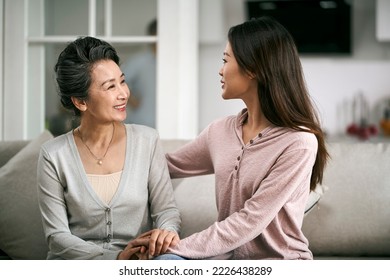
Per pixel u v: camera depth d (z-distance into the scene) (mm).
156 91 5117
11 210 3098
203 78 7559
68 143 2664
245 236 2283
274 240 2361
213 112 7566
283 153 2320
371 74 7516
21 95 5109
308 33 7375
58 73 2584
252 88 2428
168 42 5062
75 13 5074
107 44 2619
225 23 7551
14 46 5098
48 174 2619
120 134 2709
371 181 3098
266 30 2367
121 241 2625
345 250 3066
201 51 7543
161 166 2738
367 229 3039
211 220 3047
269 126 2410
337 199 3072
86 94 2543
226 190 2469
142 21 5078
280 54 2350
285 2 7340
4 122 5133
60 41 5059
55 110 5133
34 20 5094
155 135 2773
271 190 2285
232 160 2445
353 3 7508
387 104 7418
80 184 2607
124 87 2592
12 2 5059
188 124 5266
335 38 7352
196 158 2736
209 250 2305
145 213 2703
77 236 2623
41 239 3059
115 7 5086
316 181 2508
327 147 3201
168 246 2359
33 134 5164
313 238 3053
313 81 7594
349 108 7555
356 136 7207
